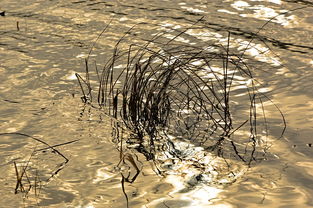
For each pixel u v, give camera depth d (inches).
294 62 253.1
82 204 152.6
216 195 155.9
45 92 225.8
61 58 259.4
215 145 185.2
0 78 237.3
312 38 279.1
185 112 209.0
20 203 152.8
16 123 200.2
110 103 217.8
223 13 315.0
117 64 252.4
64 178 165.3
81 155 178.5
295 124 198.7
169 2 337.4
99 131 194.9
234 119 203.8
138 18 310.2
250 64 251.6
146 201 153.3
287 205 150.9
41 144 185.6
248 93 224.8
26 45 274.4
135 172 168.9
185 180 163.8
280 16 308.2
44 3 339.0
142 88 216.5
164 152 181.0
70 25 301.0
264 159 175.9
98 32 291.0
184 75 237.5
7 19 310.2
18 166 171.9
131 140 188.9
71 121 202.1
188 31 289.3
